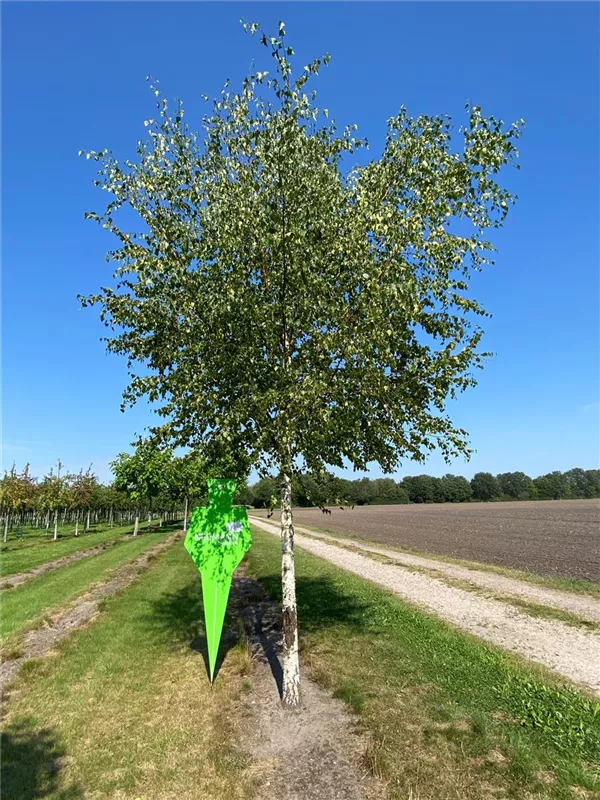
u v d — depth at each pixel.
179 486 33.94
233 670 7.58
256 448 6.06
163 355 6.93
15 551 26.58
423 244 5.89
